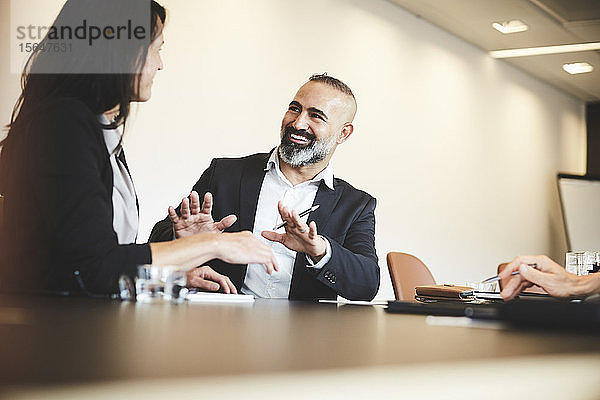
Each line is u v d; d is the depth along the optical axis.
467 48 8.59
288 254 2.88
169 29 5.09
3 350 0.53
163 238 2.57
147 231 4.94
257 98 5.80
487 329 0.95
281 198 2.98
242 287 2.84
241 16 5.65
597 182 10.95
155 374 0.39
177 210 2.76
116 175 2.04
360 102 6.93
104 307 1.26
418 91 7.73
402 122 7.48
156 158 5.00
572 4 7.18
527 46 8.66
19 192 1.71
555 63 9.38
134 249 1.70
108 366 0.43
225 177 3.02
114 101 1.94
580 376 0.53
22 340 0.62
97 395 0.31
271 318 1.11
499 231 9.24
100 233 1.67
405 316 1.32
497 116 9.21
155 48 2.05
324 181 2.94
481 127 8.86
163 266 1.49
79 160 1.70
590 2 7.10
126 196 2.07
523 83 9.79
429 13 7.62
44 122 1.71
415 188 7.65
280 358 0.51
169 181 5.09
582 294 2.01
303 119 2.97
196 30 5.29
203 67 5.34
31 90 1.87
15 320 0.89
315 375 0.39
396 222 7.35
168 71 5.09
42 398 0.30
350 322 1.08
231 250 1.75
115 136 2.02
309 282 2.77
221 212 2.96
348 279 2.41
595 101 11.47
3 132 3.85
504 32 8.16
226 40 5.52
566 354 0.59
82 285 1.66
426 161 7.84
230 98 5.56
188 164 5.22
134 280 1.58
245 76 5.69
